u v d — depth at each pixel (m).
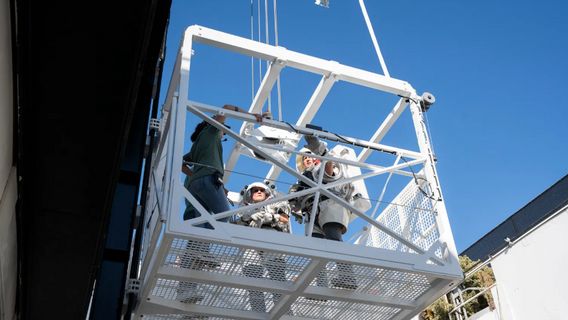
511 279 9.42
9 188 5.38
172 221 6.04
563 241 8.68
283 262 6.55
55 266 6.35
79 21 4.52
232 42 7.76
